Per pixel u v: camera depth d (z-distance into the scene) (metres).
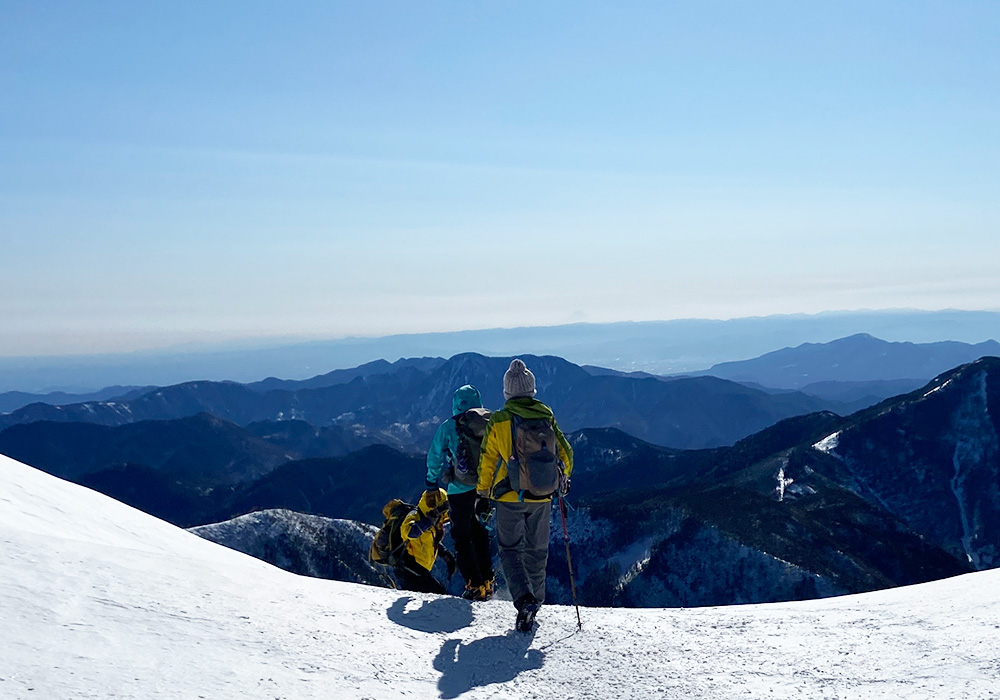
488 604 6.68
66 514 9.19
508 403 6.31
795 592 78.88
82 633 4.18
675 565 88.31
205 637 4.52
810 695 4.45
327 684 4.21
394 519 7.98
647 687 4.68
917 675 4.59
